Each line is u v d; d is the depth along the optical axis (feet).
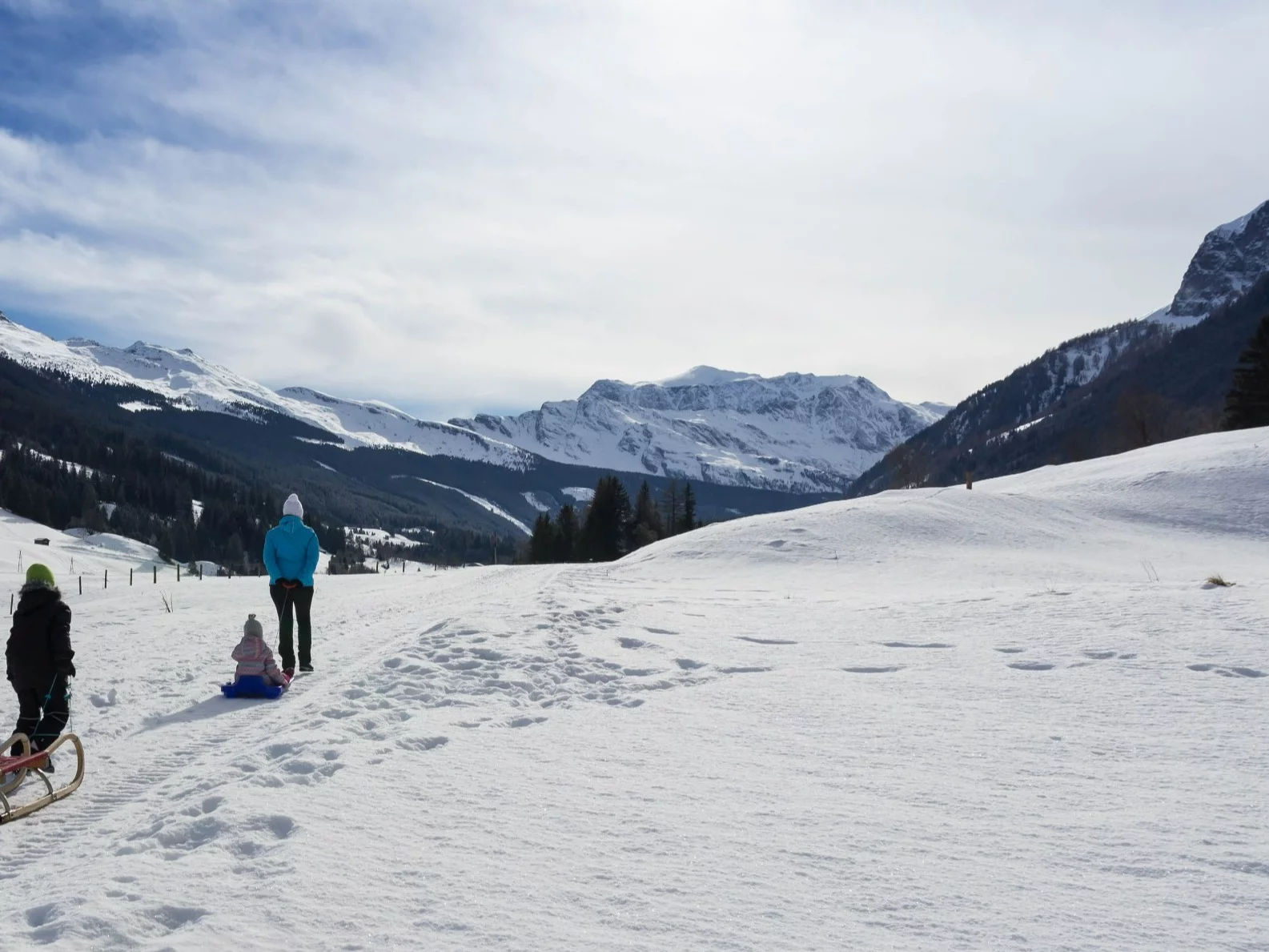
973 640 31.01
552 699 25.43
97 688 30.22
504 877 11.98
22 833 16.39
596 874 12.06
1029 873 11.80
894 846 12.90
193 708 26.89
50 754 21.45
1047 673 25.35
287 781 17.16
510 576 88.74
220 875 12.21
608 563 105.60
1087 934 10.02
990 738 18.94
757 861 12.44
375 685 27.35
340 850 12.98
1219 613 31.71
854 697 23.52
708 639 34.91
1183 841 12.69
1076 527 105.70
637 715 22.49
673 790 15.90
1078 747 17.99
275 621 48.78
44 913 11.43
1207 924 10.17
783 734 20.01
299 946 10.03
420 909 11.01
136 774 20.01
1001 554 90.07
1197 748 17.54
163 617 53.67
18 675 20.42
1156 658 25.80
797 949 9.82
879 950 9.77
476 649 32.42
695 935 10.19
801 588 66.80
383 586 82.23
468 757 18.52
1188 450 143.95
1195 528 105.91
